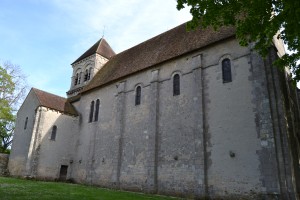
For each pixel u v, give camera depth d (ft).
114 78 91.30
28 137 96.99
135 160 73.82
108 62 116.78
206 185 57.11
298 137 61.72
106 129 87.20
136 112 79.10
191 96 66.44
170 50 79.00
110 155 81.71
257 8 35.83
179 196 61.00
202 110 62.59
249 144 53.52
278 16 34.58
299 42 37.76
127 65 93.40
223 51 64.08
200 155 59.47
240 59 60.39
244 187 51.85
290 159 48.52
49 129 94.89
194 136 62.34
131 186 71.97
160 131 70.59
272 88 53.52
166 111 71.05
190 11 38.91
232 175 54.13
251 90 56.49
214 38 67.31
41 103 95.86
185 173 61.72
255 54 57.26
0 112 118.21
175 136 66.64
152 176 67.15
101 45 127.13
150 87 77.36
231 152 55.36
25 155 94.48
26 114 104.37
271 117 51.55
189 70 69.36
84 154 92.53
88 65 122.21
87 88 104.83
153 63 79.51
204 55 67.62
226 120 58.39
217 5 37.76
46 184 67.77
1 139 154.40
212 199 55.57
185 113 66.39
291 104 61.62
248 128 54.60
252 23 37.52
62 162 95.50
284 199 46.42
